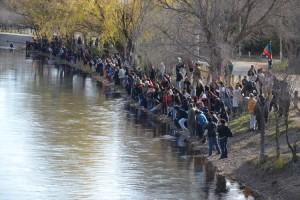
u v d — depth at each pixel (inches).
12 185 1889.8
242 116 2628.0
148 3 3988.7
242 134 2404.0
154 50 3661.4
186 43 3346.5
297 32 2898.6
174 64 3838.6
